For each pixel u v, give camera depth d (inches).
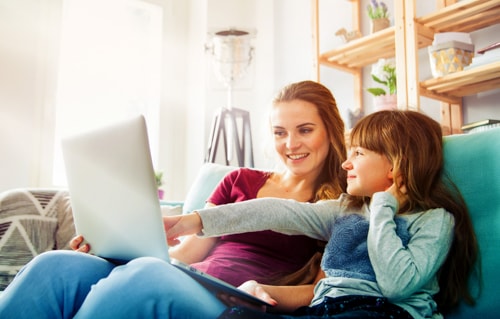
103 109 106.8
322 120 45.5
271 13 115.4
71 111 101.8
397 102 72.6
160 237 28.2
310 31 106.1
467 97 75.5
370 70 92.7
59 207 63.6
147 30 115.3
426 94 71.2
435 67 69.4
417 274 29.1
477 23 72.2
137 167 27.9
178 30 117.5
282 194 46.4
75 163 34.0
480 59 63.1
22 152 91.3
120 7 110.4
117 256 33.3
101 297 25.0
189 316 24.3
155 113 114.3
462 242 34.0
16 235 57.9
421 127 37.7
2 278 55.2
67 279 30.1
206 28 111.4
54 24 96.7
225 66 104.1
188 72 117.6
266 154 55.6
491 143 36.3
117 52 109.7
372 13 83.1
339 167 45.5
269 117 50.4
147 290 24.6
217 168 63.3
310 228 38.0
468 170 36.6
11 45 90.9
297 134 44.4
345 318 26.4
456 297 33.8
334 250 34.5
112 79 108.6
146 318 24.1
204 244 46.3
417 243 31.4
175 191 115.3
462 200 35.4
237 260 40.7
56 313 29.0
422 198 35.1
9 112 90.1
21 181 90.7
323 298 31.4
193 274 28.2
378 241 31.0
